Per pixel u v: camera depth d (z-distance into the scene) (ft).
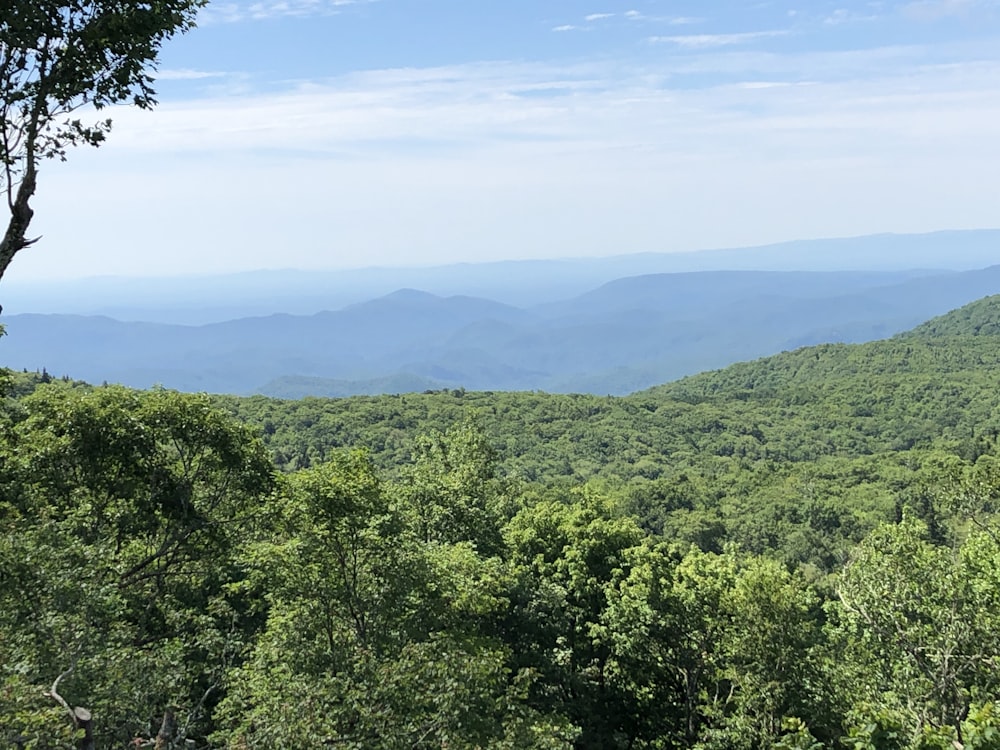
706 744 63.52
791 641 63.10
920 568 57.52
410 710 34.76
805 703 60.54
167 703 35.70
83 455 52.54
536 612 73.97
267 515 54.75
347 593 46.19
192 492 58.54
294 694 34.12
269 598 49.57
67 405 53.01
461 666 36.29
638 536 90.02
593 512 92.48
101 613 37.58
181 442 57.21
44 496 52.01
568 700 73.72
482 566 63.16
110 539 52.42
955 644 53.16
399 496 78.18
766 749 58.90
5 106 25.38
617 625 73.10
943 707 52.26
